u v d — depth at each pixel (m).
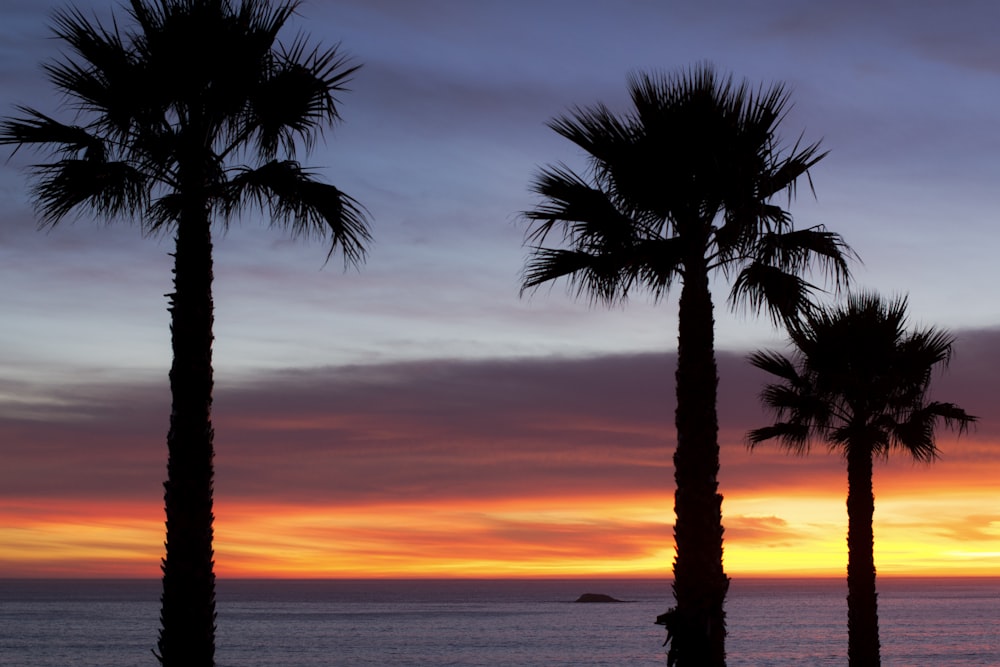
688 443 13.43
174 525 11.84
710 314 13.78
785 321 14.53
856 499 23.03
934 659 87.50
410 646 100.56
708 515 13.21
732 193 13.50
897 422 23.48
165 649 11.65
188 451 11.97
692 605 13.02
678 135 13.39
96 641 106.75
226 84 12.41
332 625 143.12
